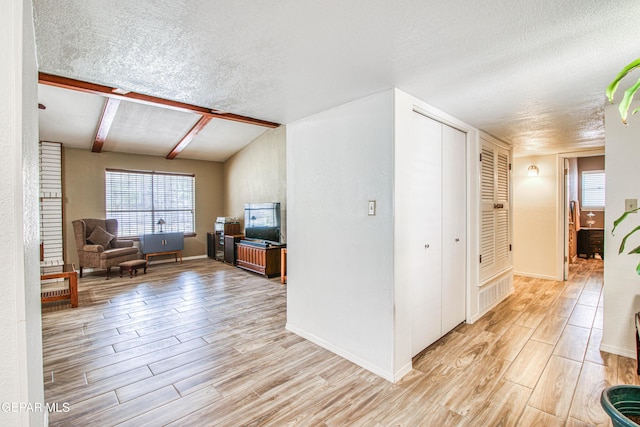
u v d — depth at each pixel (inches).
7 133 22.7
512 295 159.3
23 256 23.6
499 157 148.1
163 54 63.2
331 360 94.4
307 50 61.7
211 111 175.3
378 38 57.1
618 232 96.4
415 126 92.8
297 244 113.4
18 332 23.2
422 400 74.6
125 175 249.0
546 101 91.4
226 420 68.4
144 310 142.8
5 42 22.7
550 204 189.8
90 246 204.8
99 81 77.2
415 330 95.4
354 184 91.7
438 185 104.7
